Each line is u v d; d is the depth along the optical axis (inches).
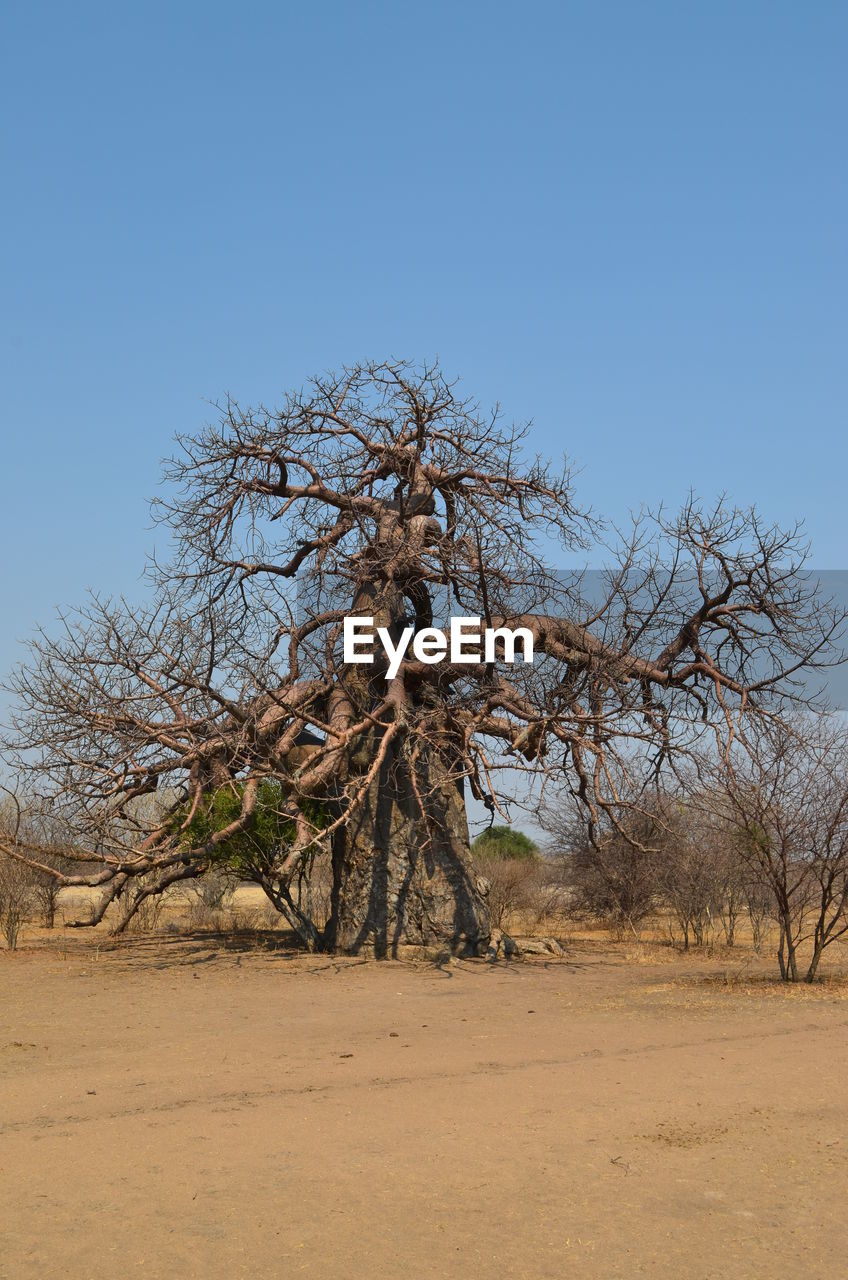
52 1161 285.1
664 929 1087.6
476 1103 343.0
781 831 636.7
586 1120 323.6
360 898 799.7
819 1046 438.0
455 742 773.3
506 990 623.5
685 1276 217.0
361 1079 378.9
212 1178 271.4
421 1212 249.4
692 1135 308.7
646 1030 478.9
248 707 744.3
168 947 855.7
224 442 815.1
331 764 771.4
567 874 1112.8
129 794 797.9
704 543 814.5
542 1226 241.9
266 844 810.2
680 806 874.1
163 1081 378.9
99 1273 217.2
